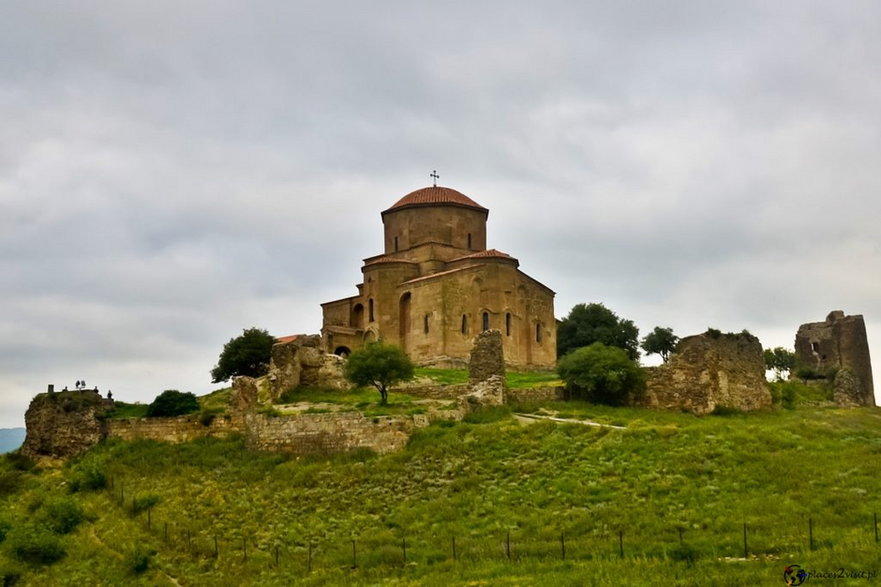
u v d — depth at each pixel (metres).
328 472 47.69
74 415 56.25
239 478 48.97
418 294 86.19
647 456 44.53
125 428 56.34
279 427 51.78
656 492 40.66
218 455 52.34
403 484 45.34
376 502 44.19
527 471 44.75
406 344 87.81
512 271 86.19
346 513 43.75
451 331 83.69
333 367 67.12
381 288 89.19
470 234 93.81
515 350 85.12
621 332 93.06
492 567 34.66
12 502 50.69
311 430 51.16
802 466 41.44
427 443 49.00
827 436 46.91
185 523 44.75
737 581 29.92
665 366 58.88
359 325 92.75
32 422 56.53
